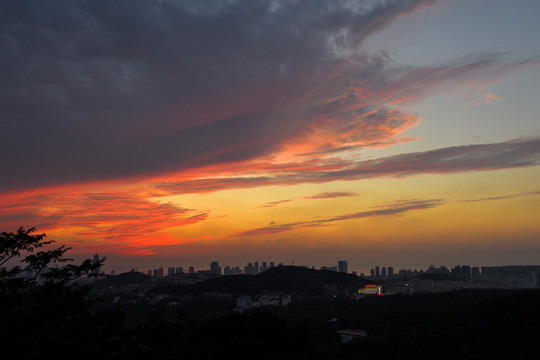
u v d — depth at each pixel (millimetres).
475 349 56969
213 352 25547
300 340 30797
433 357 55188
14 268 16828
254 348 27656
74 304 16016
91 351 14500
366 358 52938
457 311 82875
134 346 18047
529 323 67312
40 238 17141
